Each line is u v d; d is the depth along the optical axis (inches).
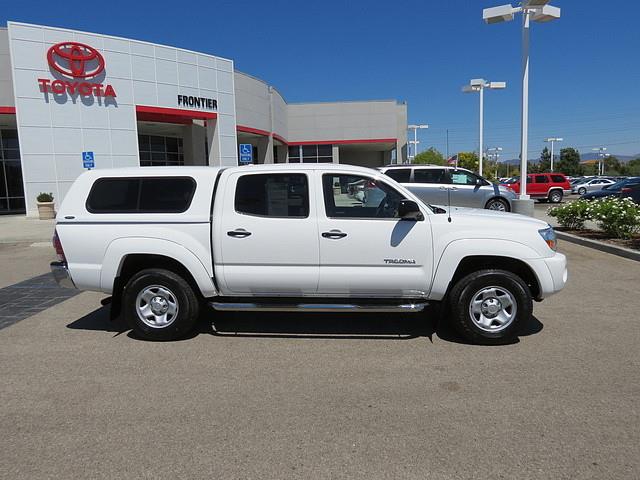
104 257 209.3
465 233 198.1
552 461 121.5
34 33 839.1
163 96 992.9
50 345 210.7
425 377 172.4
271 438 133.8
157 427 140.5
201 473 118.7
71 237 211.5
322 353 197.3
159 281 210.4
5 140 1024.2
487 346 202.2
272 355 195.8
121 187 211.5
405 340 211.0
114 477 117.7
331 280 203.0
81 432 138.3
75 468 121.5
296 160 1865.2
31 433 138.2
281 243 202.1
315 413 147.6
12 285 331.9
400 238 199.0
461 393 159.5
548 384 165.0
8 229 702.5
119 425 141.9
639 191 715.4
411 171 653.3
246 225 202.7
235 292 210.4
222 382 170.9
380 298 208.7
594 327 224.1
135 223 207.9
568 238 485.4
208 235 205.0
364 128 1830.7
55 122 870.4
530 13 604.1
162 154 1248.8
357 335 218.1
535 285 206.8
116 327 235.6
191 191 207.5
